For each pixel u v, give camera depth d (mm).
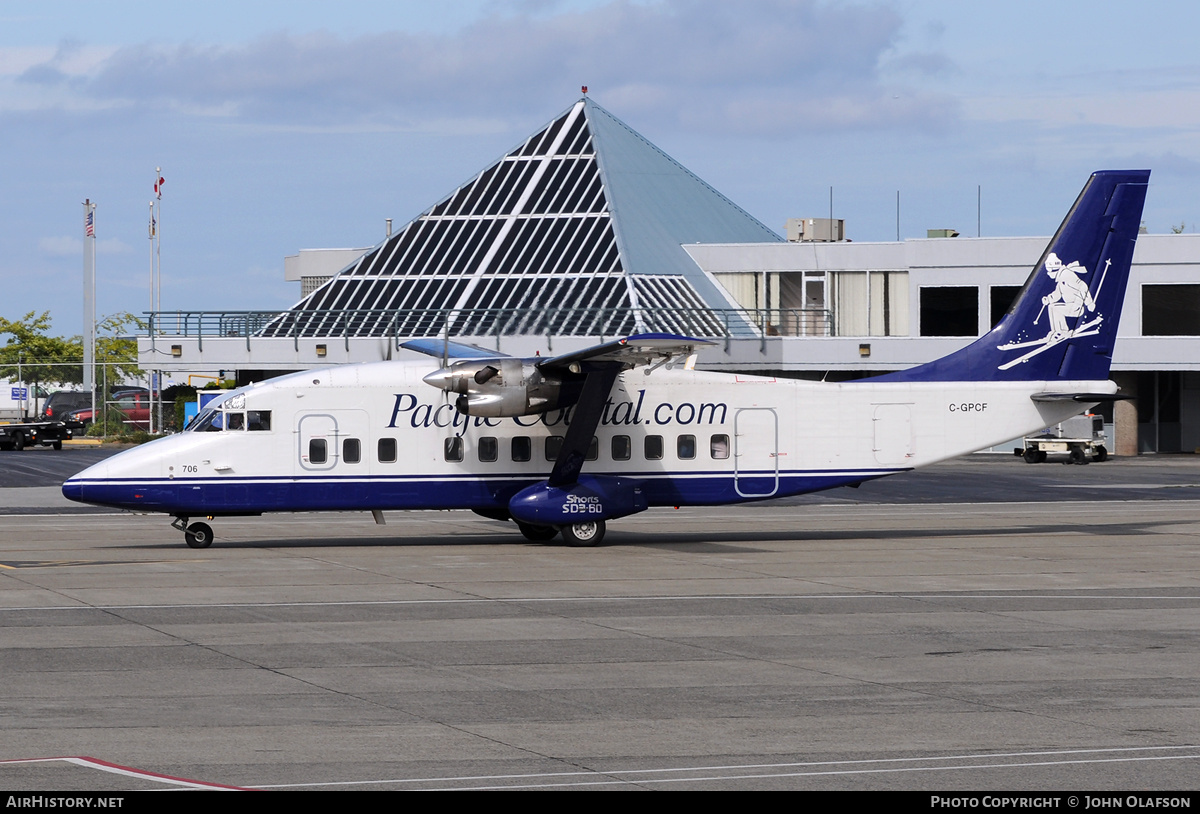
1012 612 50562
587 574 61781
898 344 163375
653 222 176000
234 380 181375
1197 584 58594
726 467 77812
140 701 34906
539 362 72500
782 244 175375
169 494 72438
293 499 74125
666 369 77812
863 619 48844
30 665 39719
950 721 32875
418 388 75375
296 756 29375
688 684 37312
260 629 46281
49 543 76375
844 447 78875
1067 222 80312
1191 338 154500
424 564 65688
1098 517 94312
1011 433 80062
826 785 27219
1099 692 36250
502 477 75750
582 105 190375
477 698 35438
